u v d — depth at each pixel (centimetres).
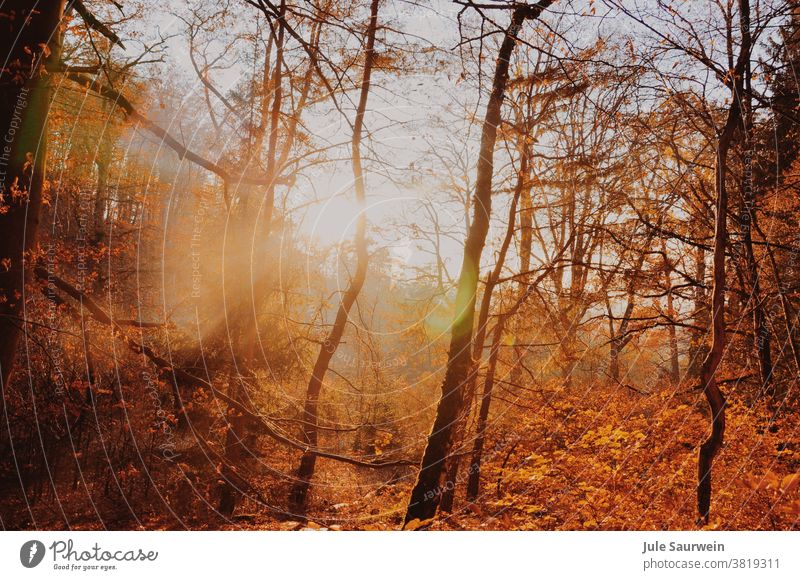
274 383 1445
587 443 897
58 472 1263
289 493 1288
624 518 709
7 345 768
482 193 950
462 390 915
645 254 1296
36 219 788
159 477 1248
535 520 704
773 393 1073
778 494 639
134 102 1038
